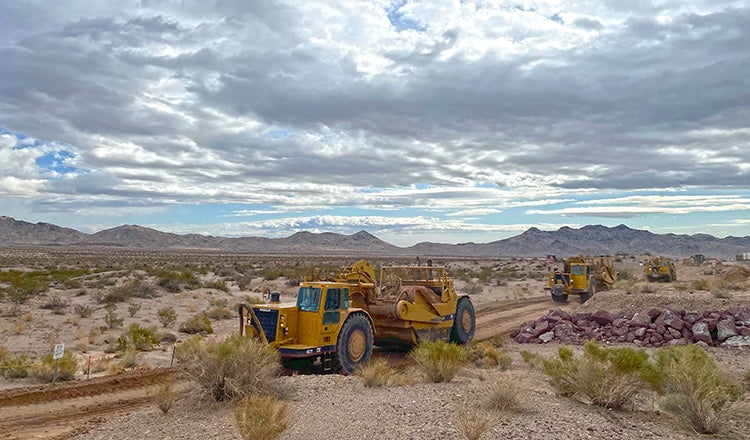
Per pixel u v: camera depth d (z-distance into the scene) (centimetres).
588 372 1047
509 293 4447
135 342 1923
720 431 871
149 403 1220
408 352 1902
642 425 891
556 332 2208
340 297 1574
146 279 4303
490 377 1294
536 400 1023
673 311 2127
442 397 1036
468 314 2155
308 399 1061
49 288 3722
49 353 1766
